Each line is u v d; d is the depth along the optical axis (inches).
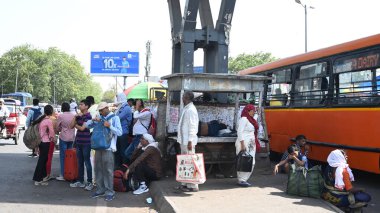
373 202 308.5
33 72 3693.4
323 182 292.7
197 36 424.5
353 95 356.2
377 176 418.9
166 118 386.9
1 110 706.8
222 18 424.5
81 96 4803.2
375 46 334.6
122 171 342.6
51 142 371.2
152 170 353.4
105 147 305.3
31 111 503.8
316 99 410.3
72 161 366.9
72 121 358.9
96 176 321.1
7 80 3607.3
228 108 423.5
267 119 510.0
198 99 470.9
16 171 438.3
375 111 327.6
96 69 1440.7
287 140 460.8
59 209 281.7
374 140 327.3
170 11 457.4
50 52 4212.6
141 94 941.8
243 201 284.2
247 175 337.1
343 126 364.2
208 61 440.5
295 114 445.1
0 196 319.3
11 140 838.5
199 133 370.0
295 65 456.4
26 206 288.2
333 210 260.7
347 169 275.4
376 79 331.0
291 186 301.0
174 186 335.3
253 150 337.4
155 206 299.1
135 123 397.4
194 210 259.8
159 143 391.5
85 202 304.3
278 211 258.1
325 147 389.7
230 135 375.6
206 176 387.2
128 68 1445.6
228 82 367.6
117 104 435.5
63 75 4279.0
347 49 369.4
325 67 401.1
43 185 366.0
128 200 316.2
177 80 365.4
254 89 379.2
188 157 309.1
